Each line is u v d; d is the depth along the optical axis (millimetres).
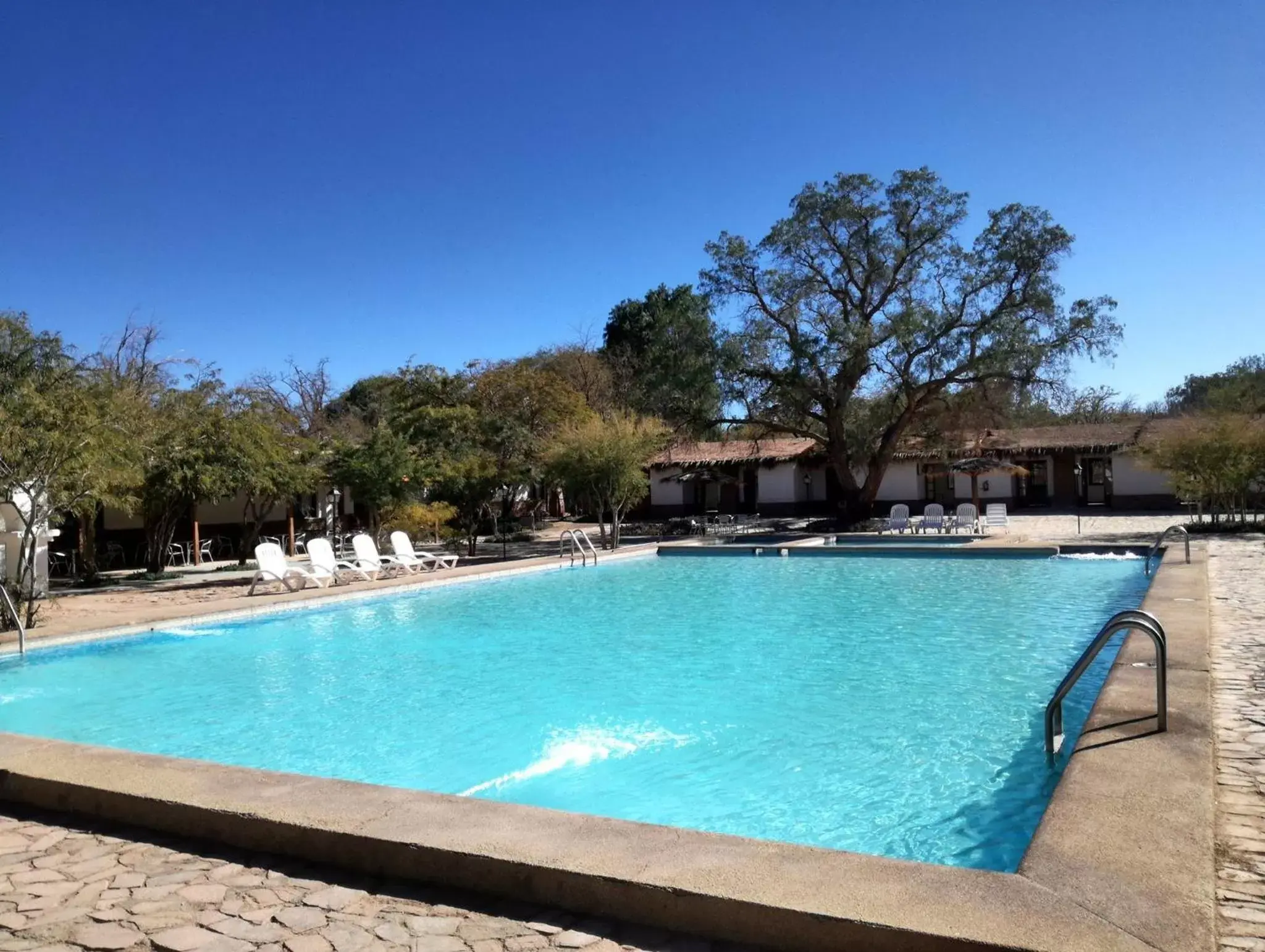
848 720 6406
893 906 2570
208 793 3850
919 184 26516
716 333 27109
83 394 12570
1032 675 7652
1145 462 21766
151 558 20406
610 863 2961
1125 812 3264
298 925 2857
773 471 37500
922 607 11867
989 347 25531
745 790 5066
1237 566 12492
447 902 3010
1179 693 5090
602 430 21750
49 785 4113
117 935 2814
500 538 27781
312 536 26406
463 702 7438
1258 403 28453
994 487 35344
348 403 44688
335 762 5938
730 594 13969
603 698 7352
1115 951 2281
